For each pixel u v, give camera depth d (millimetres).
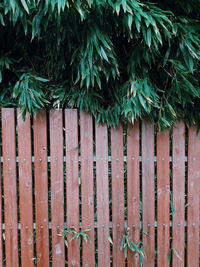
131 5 1230
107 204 1703
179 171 1712
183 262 1743
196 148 1713
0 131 1691
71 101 1634
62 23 1254
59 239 1708
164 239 1735
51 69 1626
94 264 1720
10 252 1713
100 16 1242
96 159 1677
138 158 1686
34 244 1717
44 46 1627
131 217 1710
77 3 1133
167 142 1692
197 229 1744
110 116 1620
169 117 1610
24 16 1278
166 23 1312
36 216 1694
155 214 1732
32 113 1582
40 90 1562
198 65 1486
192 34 1419
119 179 1692
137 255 1727
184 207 1728
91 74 1387
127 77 1586
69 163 1677
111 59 1370
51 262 1736
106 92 1648
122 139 1675
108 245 1717
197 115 1682
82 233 1699
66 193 1693
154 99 1518
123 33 1337
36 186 1680
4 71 1693
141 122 1673
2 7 1298
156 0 1472
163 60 1470
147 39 1284
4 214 1695
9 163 1668
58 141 1665
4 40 1649
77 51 1390
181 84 1481
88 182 1688
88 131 1663
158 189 1712
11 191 1685
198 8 1467
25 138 1653
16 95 1529
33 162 1680
